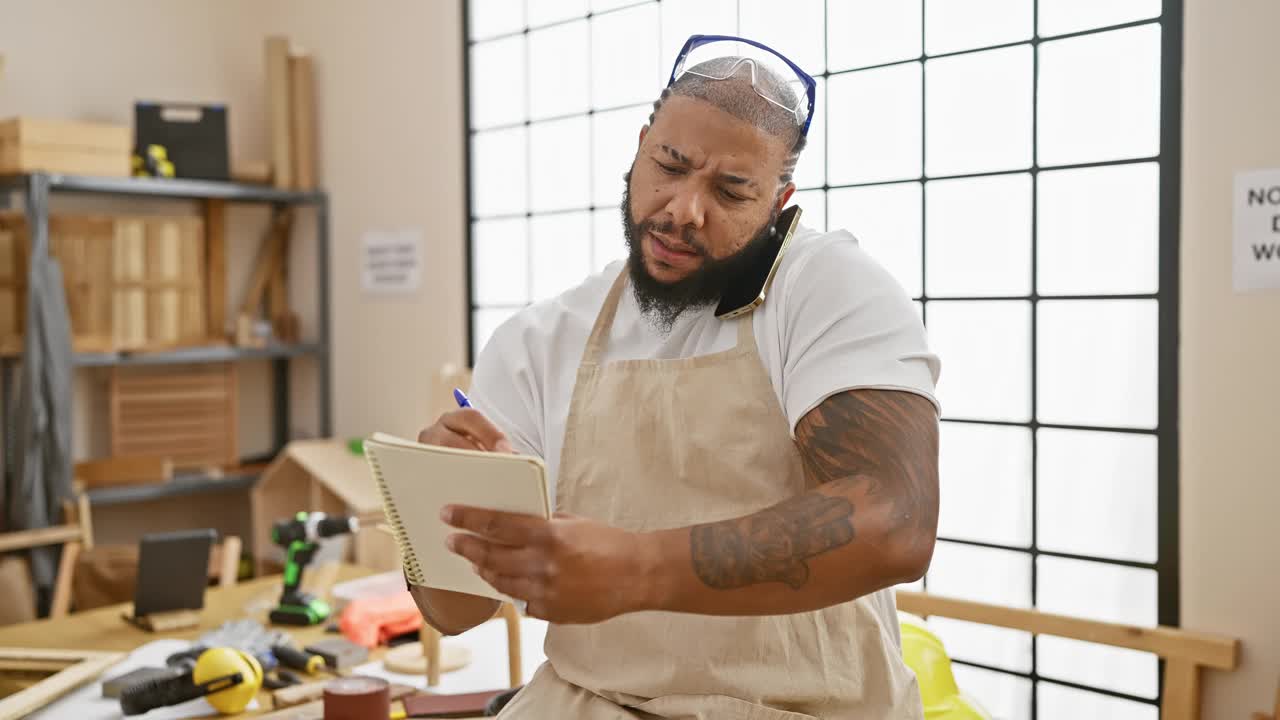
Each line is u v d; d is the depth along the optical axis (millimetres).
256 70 4527
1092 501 2625
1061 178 2645
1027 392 2721
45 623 2516
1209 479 2424
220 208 4375
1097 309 2604
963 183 2797
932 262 2861
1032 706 2725
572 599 810
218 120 4078
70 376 3580
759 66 1051
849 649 1099
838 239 1089
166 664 2133
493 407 1248
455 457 849
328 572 2861
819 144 3055
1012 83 2707
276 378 4570
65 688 2006
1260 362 2348
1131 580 2566
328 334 4375
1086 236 2615
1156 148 2498
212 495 4465
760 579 830
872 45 2932
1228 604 2400
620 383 1131
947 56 2803
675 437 1095
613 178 3473
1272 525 2340
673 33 3301
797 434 984
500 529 818
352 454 3785
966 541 2832
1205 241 2410
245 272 4512
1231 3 2352
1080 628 2537
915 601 2787
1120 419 2576
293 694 1977
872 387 937
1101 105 2576
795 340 1045
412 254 4062
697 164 1041
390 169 4125
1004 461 2766
